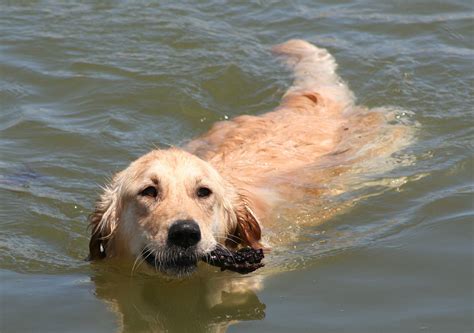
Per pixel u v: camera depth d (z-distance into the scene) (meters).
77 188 12.71
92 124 14.51
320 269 10.45
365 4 19.31
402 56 16.78
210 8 18.91
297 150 13.49
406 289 9.82
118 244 10.64
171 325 9.51
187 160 10.42
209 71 16.23
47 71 16.23
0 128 14.34
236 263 9.96
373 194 12.35
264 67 16.44
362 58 16.72
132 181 10.34
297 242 11.30
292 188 12.49
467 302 9.46
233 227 10.92
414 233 11.12
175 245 9.59
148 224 9.91
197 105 15.31
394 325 9.05
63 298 10.01
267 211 11.84
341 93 15.56
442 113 14.66
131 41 17.34
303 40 17.44
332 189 12.55
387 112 14.80
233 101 15.56
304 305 9.60
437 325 9.02
